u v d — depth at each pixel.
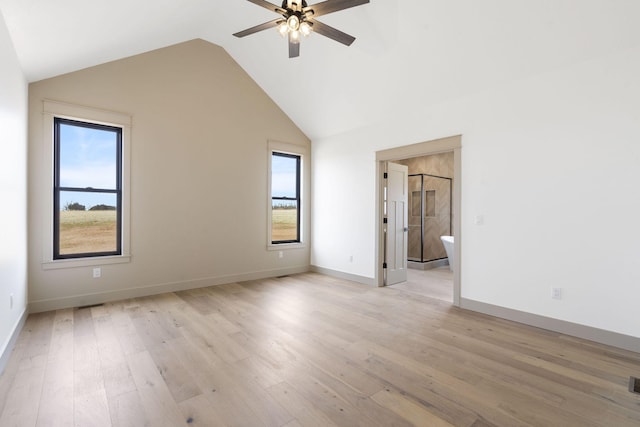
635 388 1.99
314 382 2.04
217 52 4.66
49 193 3.38
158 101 4.12
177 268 4.30
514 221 3.21
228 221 4.78
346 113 4.77
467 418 1.69
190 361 2.32
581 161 2.78
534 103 3.06
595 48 2.63
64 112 3.46
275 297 4.05
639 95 2.49
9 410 1.73
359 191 4.93
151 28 3.37
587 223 2.75
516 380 2.08
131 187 3.92
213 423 1.65
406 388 1.98
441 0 2.84
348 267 5.11
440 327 3.03
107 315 3.29
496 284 3.34
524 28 2.75
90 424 1.63
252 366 2.25
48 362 2.29
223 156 4.71
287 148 5.47
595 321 2.71
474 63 3.22
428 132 3.97
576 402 1.84
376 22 3.28
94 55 3.35
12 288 2.54
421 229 6.49
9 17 2.19
